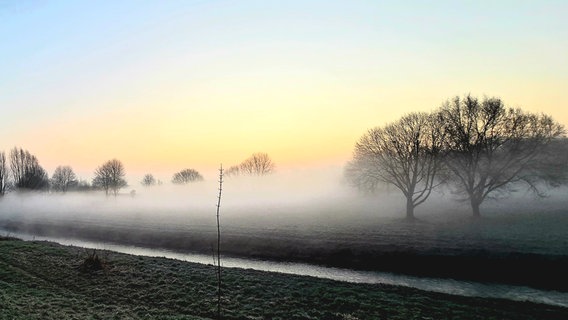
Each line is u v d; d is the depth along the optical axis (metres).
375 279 33.16
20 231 72.69
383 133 61.88
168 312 21.98
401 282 31.97
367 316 21.53
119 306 23.05
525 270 31.86
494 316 21.84
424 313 22.08
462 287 30.05
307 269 37.53
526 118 53.50
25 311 19.81
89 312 21.20
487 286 30.14
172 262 35.31
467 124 56.38
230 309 22.84
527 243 37.69
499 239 40.16
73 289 26.66
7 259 34.31
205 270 32.09
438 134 58.38
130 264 33.50
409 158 58.88
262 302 24.00
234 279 29.08
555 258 32.62
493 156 54.97
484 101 56.03
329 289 26.50
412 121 60.53
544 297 27.22
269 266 39.38
